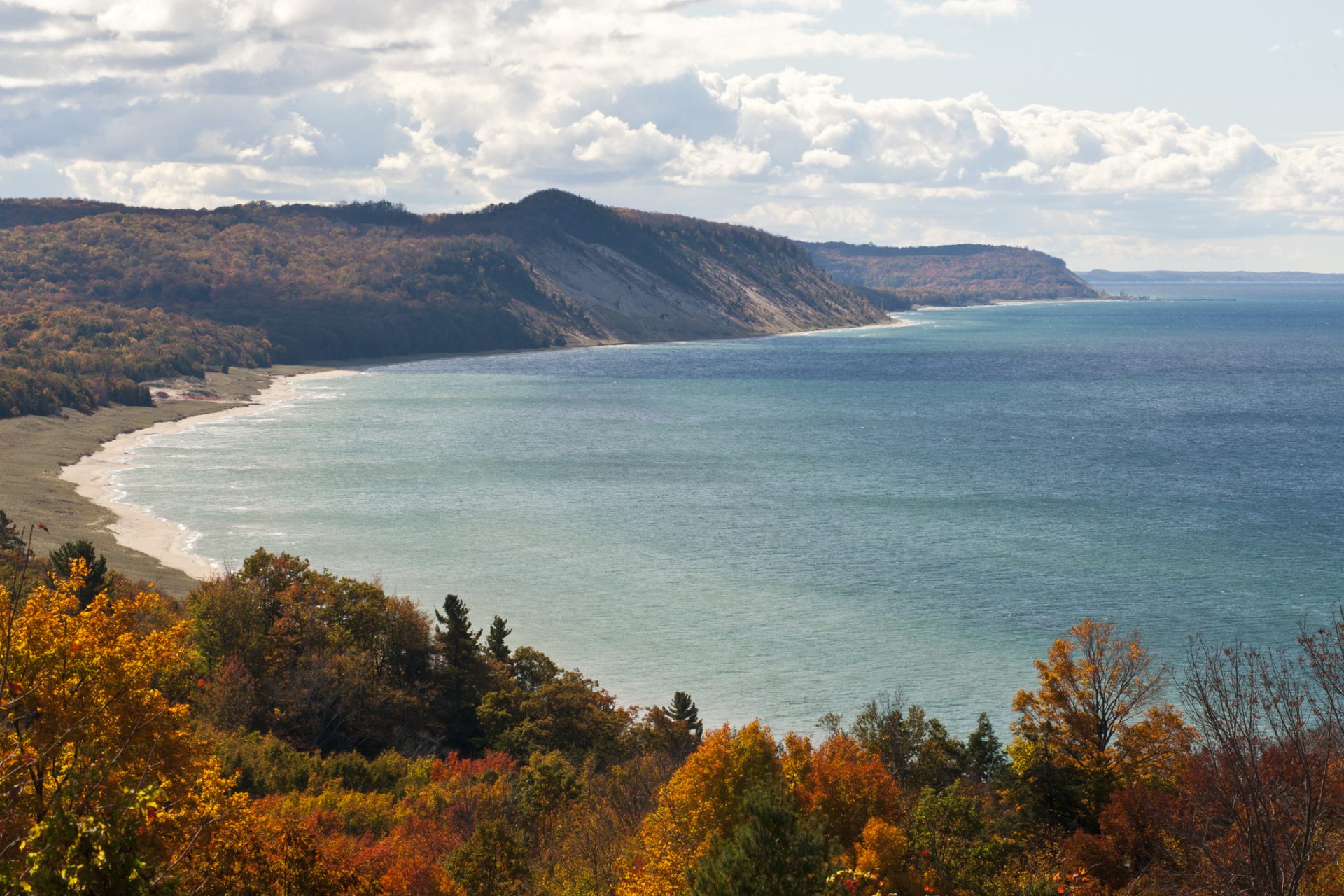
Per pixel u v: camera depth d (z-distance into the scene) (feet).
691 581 395.75
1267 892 84.64
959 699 281.74
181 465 631.56
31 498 503.20
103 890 53.31
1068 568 408.26
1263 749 92.58
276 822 100.68
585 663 312.29
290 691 251.19
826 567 413.39
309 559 424.46
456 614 289.94
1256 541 449.06
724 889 92.89
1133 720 226.58
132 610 93.50
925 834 144.15
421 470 631.56
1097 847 142.82
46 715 81.61
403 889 125.59
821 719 250.98
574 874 145.18
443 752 263.90
